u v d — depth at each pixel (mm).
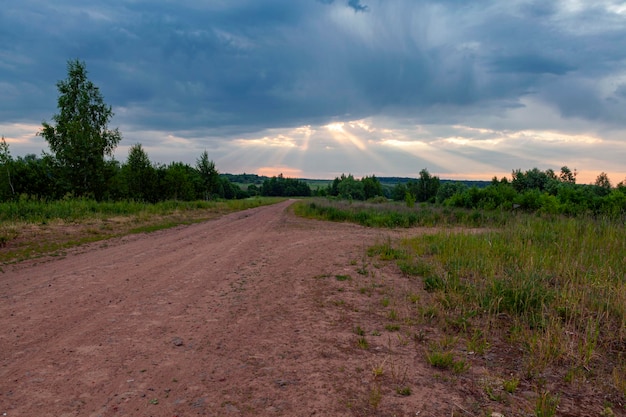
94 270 8953
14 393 3461
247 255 11141
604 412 3156
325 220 25328
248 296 6824
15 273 8656
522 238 10914
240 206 43938
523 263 8055
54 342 4688
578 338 4500
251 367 4035
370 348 4520
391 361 4094
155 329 5168
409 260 9359
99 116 32281
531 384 3643
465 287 6551
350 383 3662
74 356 4285
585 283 6352
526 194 24984
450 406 3250
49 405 3266
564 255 8375
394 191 86188
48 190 28266
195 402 3332
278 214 32156
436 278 7184
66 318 5578
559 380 3725
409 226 20875
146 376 3820
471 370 3939
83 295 6820
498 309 5719
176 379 3762
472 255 8820
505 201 26078
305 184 157500
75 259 10406
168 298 6684
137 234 16375
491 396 3387
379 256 10414
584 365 3992
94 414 3133
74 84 31203
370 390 3525
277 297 6750
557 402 3258
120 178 32188
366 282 7691
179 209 31078
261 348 4543
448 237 11680
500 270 7555
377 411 3174
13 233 13703
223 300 6574
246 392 3510
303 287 7410
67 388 3564
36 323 5363
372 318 5605
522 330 4801
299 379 3754
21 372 3885
